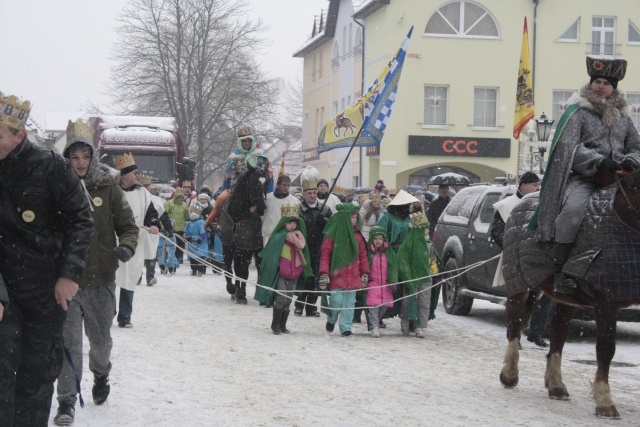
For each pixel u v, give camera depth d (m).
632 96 41.81
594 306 7.93
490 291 14.27
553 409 8.12
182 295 17.23
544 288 8.47
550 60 41.44
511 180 16.11
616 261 7.59
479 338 12.73
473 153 41.16
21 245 5.64
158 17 55.41
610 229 7.61
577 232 7.86
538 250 8.44
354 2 45.06
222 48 56.25
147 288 18.58
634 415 7.96
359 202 19.06
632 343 12.88
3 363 5.46
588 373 10.15
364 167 44.22
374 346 11.65
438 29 41.16
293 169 64.69
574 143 7.95
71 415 7.09
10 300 5.59
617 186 7.67
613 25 41.69
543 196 8.13
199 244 22.36
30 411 5.72
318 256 14.65
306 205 14.75
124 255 7.34
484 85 41.28
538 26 41.34
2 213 5.61
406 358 10.73
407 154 41.12
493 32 41.41
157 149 31.30
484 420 7.56
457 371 9.94
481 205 14.97
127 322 12.52
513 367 8.99
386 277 12.57
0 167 5.63
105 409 7.61
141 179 15.77
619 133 8.06
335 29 49.91
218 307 15.35
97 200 7.45
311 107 56.34
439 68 41.12
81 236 5.73
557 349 8.70
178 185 32.03
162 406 7.76
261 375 9.27
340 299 12.52
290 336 12.27
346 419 7.45
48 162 5.69
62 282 5.65
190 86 56.06
